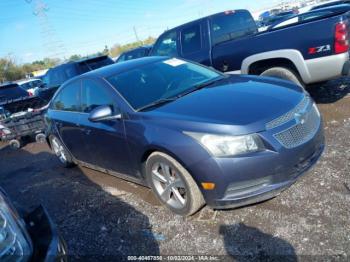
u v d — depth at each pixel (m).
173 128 3.26
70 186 5.27
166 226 3.53
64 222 4.19
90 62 11.35
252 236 3.07
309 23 4.95
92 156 4.75
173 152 3.21
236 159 2.94
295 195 3.48
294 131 3.12
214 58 6.37
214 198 3.12
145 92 4.01
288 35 5.18
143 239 3.43
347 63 4.87
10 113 9.10
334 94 6.26
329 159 4.02
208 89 3.93
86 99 4.62
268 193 3.02
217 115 3.18
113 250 3.39
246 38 5.74
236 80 4.19
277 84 3.84
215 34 6.68
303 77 5.24
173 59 4.80
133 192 4.46
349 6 8.05
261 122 3.01
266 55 5.48
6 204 2.23
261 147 2.96
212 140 3.01
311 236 2.90
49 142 6.28
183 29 7.01
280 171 3.01
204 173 3.06
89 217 4.14
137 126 3.60
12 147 8.59
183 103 3.60
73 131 4.89
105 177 5.24
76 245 3.63
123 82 4.18
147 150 3.53
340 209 3.13
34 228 2.34
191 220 3.51
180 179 3.37
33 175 6.32
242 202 3.04
